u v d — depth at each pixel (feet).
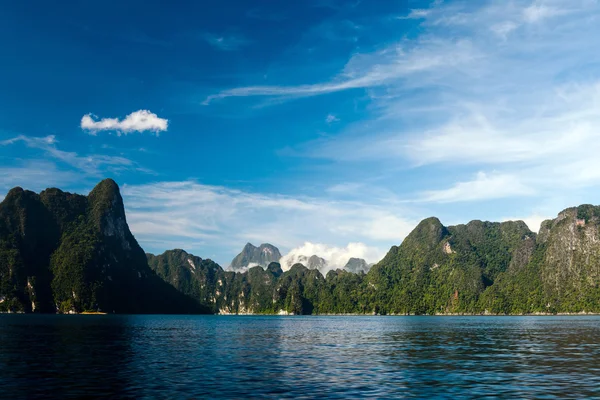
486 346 205.26
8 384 104.53
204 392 97.04
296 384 107.14
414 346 207.72
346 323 551.59
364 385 106.01
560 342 224.94
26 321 472.44
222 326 438.40
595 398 92.02
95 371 123.95
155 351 178.91
